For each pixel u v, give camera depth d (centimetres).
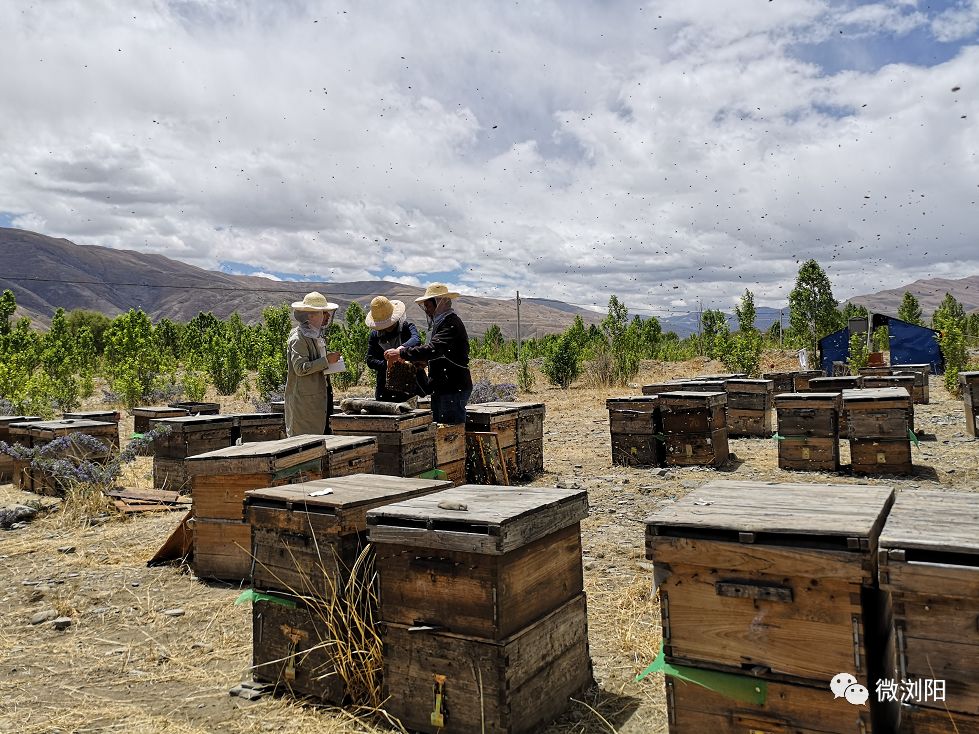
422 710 376
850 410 981
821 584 293
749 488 395
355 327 2739
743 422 1409
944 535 278
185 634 543
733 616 312
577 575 419
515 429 1020
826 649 293
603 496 916
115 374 2539
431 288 910
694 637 321
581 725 385
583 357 3266
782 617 302
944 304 4294
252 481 625
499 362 4003
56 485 1002
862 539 283
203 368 2894
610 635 502
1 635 554
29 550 772
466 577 356
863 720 288
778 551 298
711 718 320
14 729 412
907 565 269
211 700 439
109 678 478
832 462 1011
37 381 2023
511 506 378
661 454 1130
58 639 546
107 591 641
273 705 425
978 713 261
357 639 414
